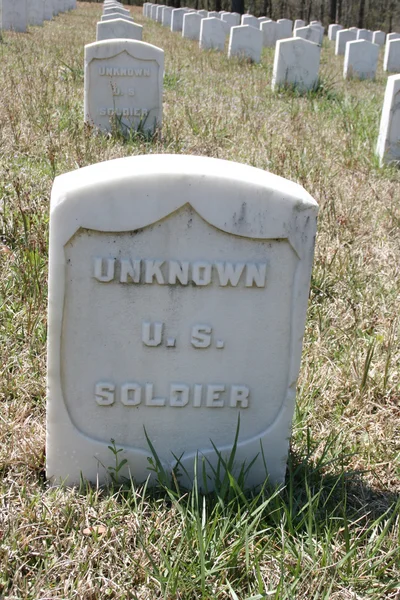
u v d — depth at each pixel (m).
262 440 1.14
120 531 1.06
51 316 1.06
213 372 1.11
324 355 1.42
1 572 1.00
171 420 1.12
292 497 1.11
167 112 3.01
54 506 1.08
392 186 2.31
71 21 8.35
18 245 1.60
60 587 0.99
